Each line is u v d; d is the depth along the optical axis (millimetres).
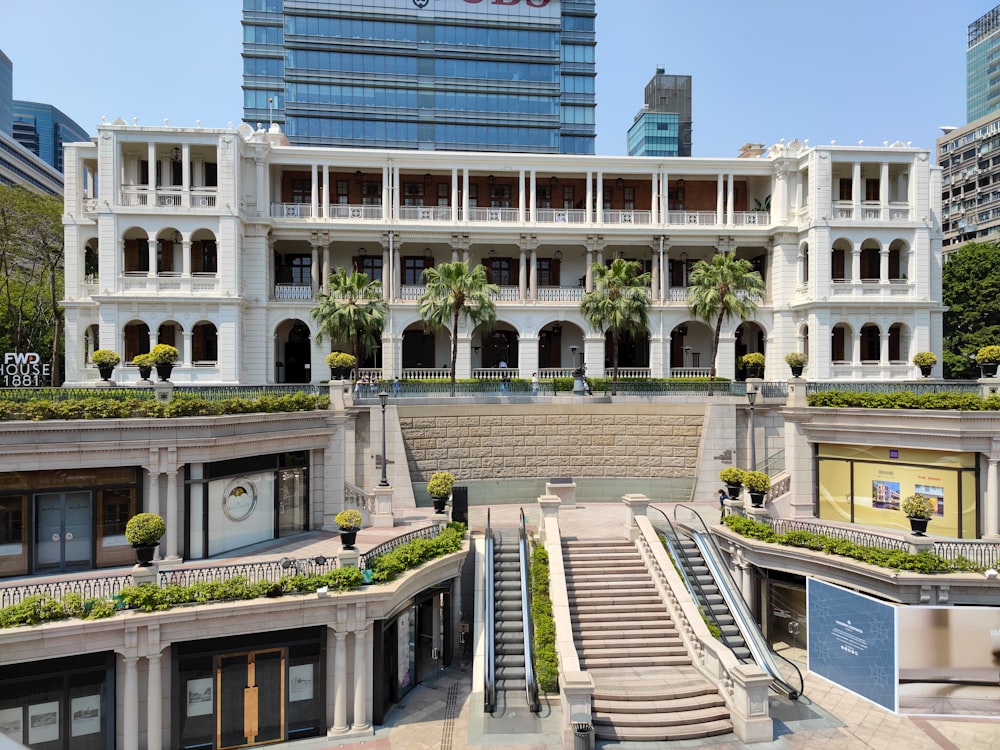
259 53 78375
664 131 102625
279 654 17641
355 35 73000
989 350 25984
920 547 19297
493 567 21969
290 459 24812
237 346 41344
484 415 33000
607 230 46656
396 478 30562
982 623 17031
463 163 46312
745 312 39906
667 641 19328
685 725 16453
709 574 22000
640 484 32375
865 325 47219
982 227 99188
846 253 46875
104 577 16922
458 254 46844
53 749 15812
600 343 45875
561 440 33531
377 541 23406
